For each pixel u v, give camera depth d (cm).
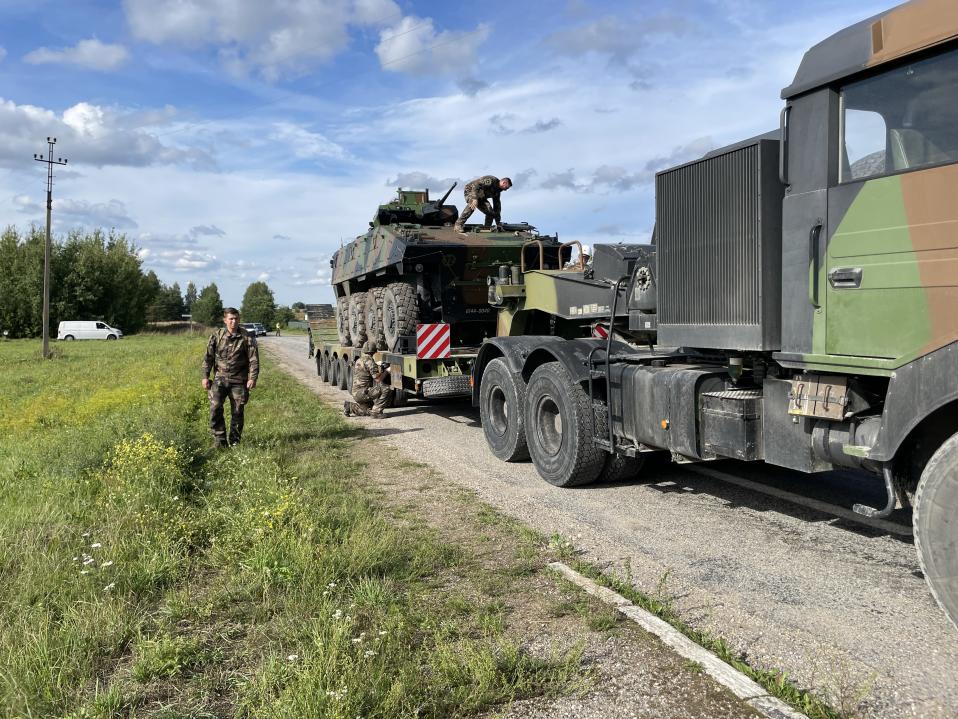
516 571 429
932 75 337
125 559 429
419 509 579
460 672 299
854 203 373
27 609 359
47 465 683
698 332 485
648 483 658
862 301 370
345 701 266
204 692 292
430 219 1296
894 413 346
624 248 676
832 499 587
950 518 316
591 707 280
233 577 406
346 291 1631
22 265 6066
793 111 411
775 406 435
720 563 446
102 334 5766
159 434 752
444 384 939
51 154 3023
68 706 282
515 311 906
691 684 293
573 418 623
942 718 272
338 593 381
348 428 998
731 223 452
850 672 308
